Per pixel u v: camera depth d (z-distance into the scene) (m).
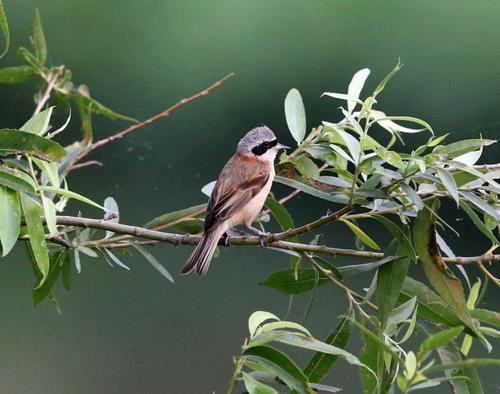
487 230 6.31
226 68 14.28
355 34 13.91
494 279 6.56
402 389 5.06
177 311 13.12
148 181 14.44
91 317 13.03
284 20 14.09
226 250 13.26
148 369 12.80
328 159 7.51
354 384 11.48
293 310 12.74
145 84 14.52
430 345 4.95
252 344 5.82
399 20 13.71
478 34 13.48
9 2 14.44
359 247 7.59
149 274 13.36
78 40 14.51
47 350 12.88
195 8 14.34
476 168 6.57
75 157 8.34
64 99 9.31
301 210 13.72
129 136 14.48
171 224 8.34
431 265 6.48
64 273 7.76
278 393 5.71
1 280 13.10
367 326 6.63
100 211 14.15
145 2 14.42
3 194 5.92
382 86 6.38
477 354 11.82
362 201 6.45
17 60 14.55
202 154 14.46
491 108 13.39
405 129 6.48
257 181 8.39
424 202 6.54
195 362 12.86
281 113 14.22
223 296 13.15
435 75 13.61
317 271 6.98
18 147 6.02
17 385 12.63
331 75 13.98
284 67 14.12
